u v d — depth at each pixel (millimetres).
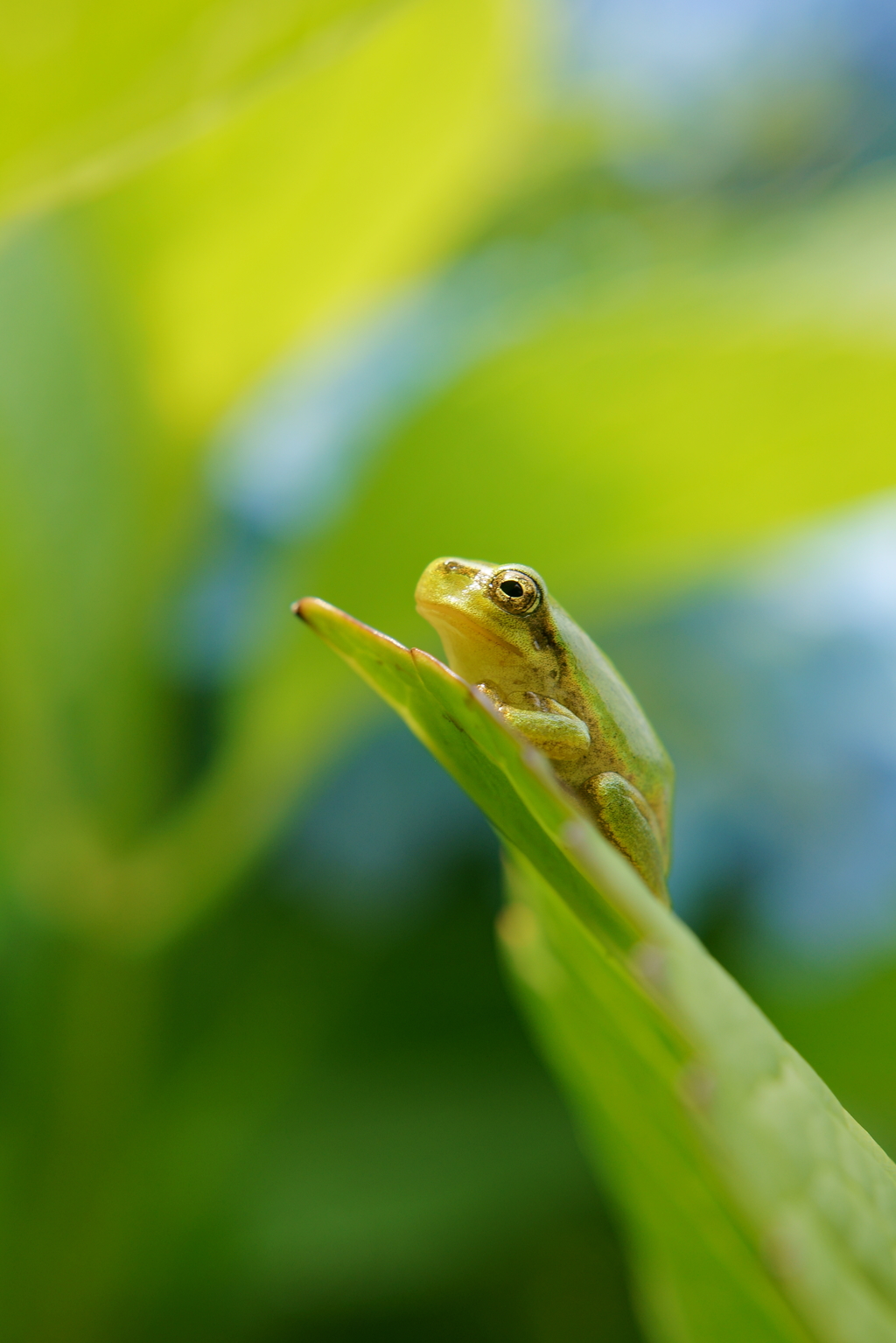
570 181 405
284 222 321
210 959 344
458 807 355
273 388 339
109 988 325
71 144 233
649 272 331
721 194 426
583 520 321
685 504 320
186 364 328
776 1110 203
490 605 282
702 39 424
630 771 282
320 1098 340
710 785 350
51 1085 324
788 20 432
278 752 323
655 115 408
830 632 355
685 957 205
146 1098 328
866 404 311
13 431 323
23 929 329
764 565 354
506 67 318
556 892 243
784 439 315
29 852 324
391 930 350
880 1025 339
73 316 323
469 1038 346
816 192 425
